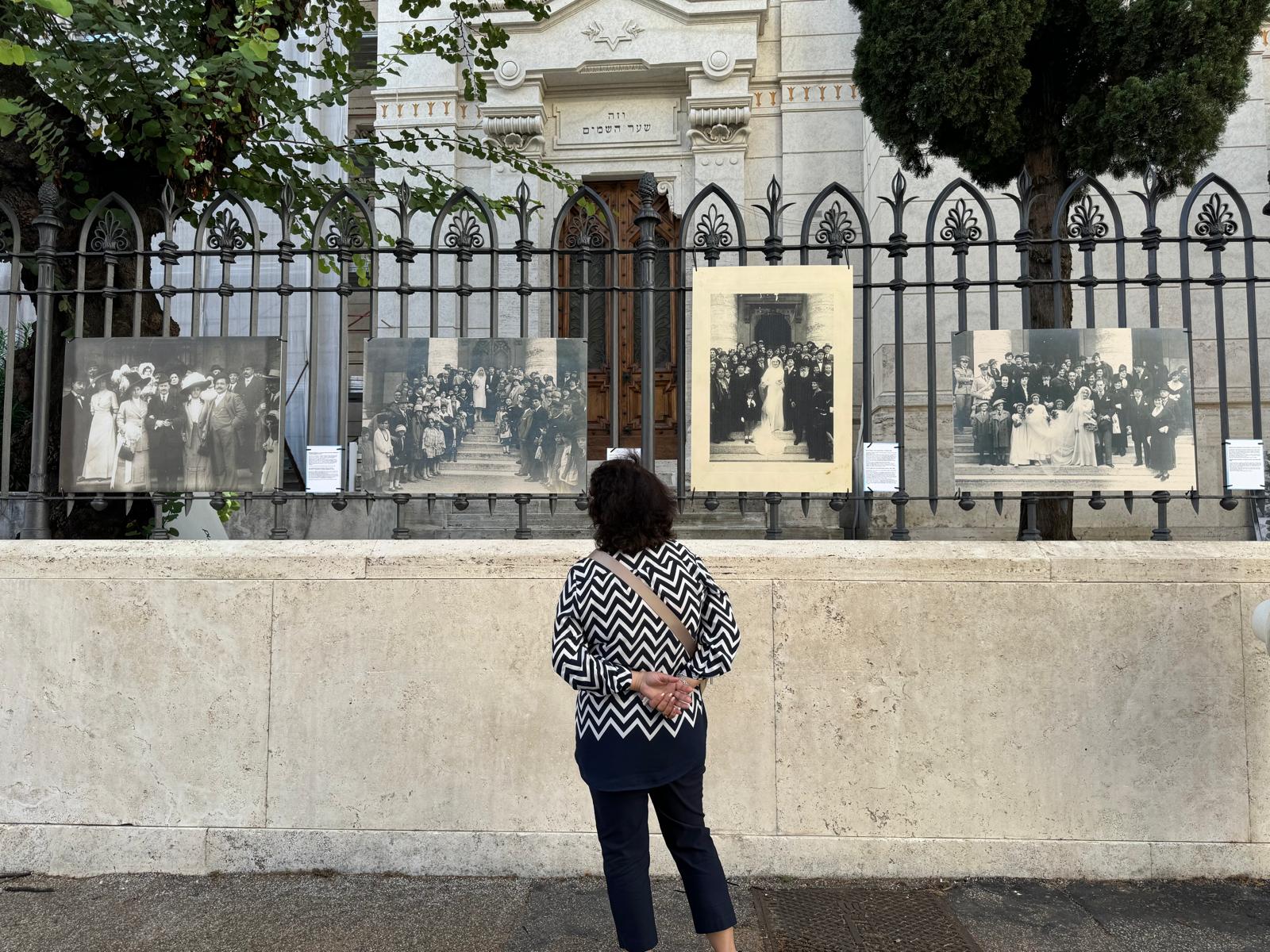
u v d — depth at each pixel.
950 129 4.92
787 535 7.47
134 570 3.61
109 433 3.87
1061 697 3.42
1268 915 3.10
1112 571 3.44
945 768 3.43
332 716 3.54
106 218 4.06
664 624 2.46
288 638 3.57
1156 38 4.42
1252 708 3.39
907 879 3.40
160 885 3.44
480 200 3.93
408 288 3.87
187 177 4.44
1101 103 4.61
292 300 9.47
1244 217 3.62
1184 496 3.60
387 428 3.82
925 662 3.45
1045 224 5.00
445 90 10.02
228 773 3.56
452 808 3.52
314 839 3.52
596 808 2.46
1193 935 2.96
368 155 5.72
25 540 3.79
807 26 10.01
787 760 3.46
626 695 2.42
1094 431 3.63
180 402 3.86
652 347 3.82
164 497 3.86
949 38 4.51
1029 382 3.65
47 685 3.60
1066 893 3.28
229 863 3.53
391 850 3.50
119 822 3.57
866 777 3.45
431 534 7.88
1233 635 3.41
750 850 3.45
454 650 3.53
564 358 3.82
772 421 3.73
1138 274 8.22
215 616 3.59
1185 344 3.64
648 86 10.20
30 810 3.59
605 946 2.92
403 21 10.10
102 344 3.90
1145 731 3.41
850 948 2.89
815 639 3.48
